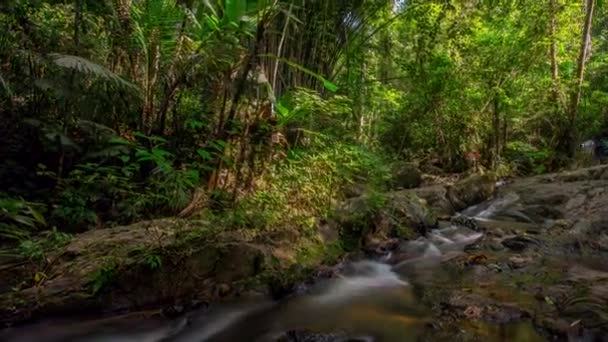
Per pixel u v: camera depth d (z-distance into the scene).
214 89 4.90
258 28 4.39
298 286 3.33
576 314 2.68
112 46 4.83
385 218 4.70
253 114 4.62
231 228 3.59
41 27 4.38
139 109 4.72
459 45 8.23
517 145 9.27
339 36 7.02
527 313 2.77
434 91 8.42
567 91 9.25
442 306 3.01
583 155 9.97
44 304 2.63
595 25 11.75
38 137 4.38
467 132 8.79
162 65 4.79
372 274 3.81
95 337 2.60
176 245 3.14
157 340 2.66
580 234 4.64
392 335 2.66
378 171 5.59
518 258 3.96
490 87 8.38
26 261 3.03
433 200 6.25
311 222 4.05
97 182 4.06
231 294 3.05
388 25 8.34
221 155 4.36
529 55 8.51
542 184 7.11
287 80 6.16
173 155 4.43
